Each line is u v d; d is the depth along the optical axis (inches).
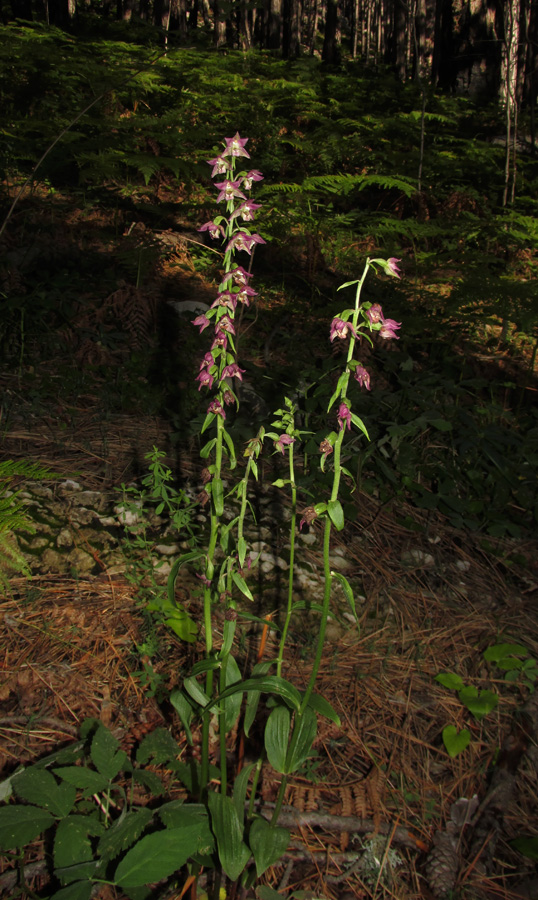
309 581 118.6
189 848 64.9
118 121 285.3
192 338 187.9
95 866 65.5
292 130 408.5
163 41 566.3
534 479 154.5
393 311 206.4
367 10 1040.8
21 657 96.7
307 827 81.1
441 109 521.7
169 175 301.1
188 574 116.0
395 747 93.0
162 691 94.8
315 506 58.6
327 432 149.6
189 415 159.9
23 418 149.9
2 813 68.7
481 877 77.7
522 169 411.5
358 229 251.9
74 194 268.1
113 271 217.6
